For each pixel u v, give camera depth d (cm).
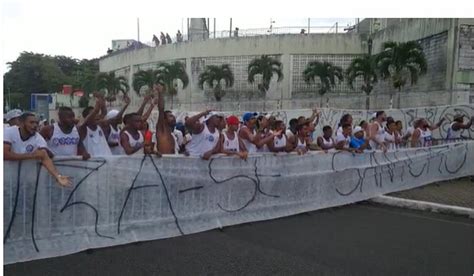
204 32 3841
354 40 3231
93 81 3456
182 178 532
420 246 491
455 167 917
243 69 3525
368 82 2631
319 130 1500
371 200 751
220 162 567
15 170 416
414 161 839
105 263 419
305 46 3328
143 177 500
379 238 521
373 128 840
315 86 3288
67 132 486
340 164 711
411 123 1285
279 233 540
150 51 4050
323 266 422
